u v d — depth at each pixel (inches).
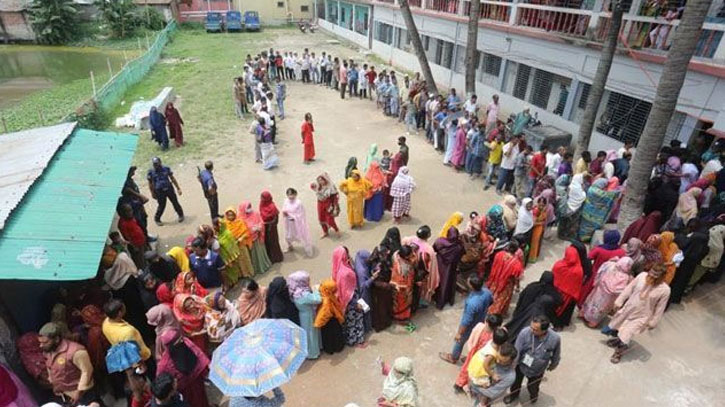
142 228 345.4
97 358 211.0
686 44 292.0
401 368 182.4
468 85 655.1
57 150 285.1
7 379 177.5
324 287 240.7
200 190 466.9
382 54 1150.3
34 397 207.0
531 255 346.3
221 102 764.6
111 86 719.1
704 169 368.5
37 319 226.4
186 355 194.7
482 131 484.1
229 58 1116.5
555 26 604.1
